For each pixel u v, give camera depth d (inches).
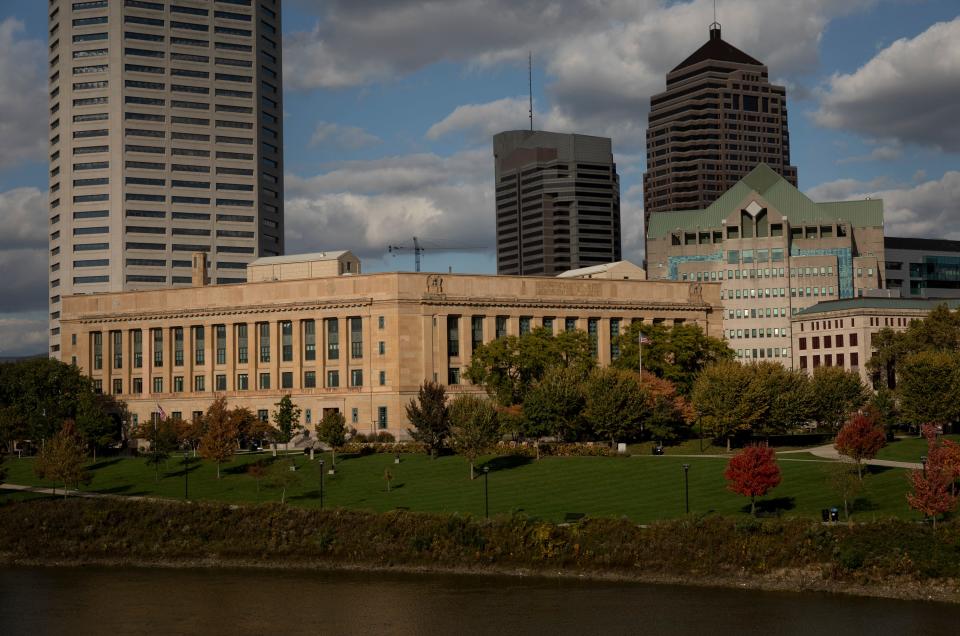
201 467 7573.8
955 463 5354.3
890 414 7632.9
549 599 4926.2
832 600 4810.5
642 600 4877.0
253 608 4933.6
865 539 5103.3
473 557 5497.1
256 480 7042.3
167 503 6348.4
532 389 7829.7
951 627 4421.8
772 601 4817.9
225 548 5895.7
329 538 5807.1
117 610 4950.8
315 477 7111.2
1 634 4638.3
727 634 4409.5
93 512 6289.4
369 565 5585.6
